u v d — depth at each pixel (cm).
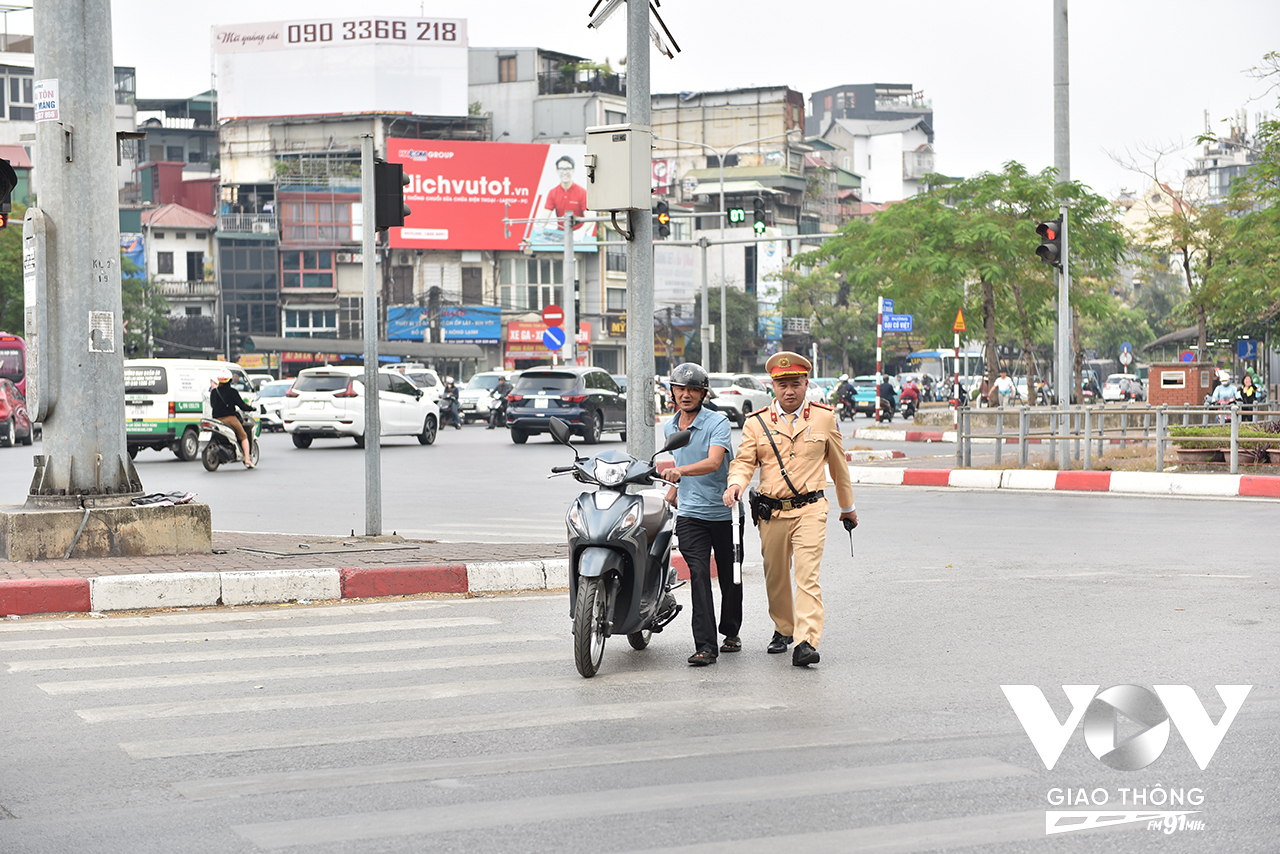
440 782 683
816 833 601
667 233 4444
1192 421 3553
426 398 4281
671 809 636
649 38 1488
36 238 1401
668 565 1055
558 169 9912
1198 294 5622
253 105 9956
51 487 1432
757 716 831
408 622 1191
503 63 10662
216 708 850
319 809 637
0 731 790
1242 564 1509
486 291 9888
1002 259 4497
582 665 943
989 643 1068
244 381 5200
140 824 614
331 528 1911
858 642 1087
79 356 1424
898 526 1947
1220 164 13775
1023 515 2081
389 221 1597
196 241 10131
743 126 12569
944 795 661
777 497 1019
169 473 3011
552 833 599
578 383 4178
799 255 5219
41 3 1409
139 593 1251
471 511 2178
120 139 1456
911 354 10206
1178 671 949
